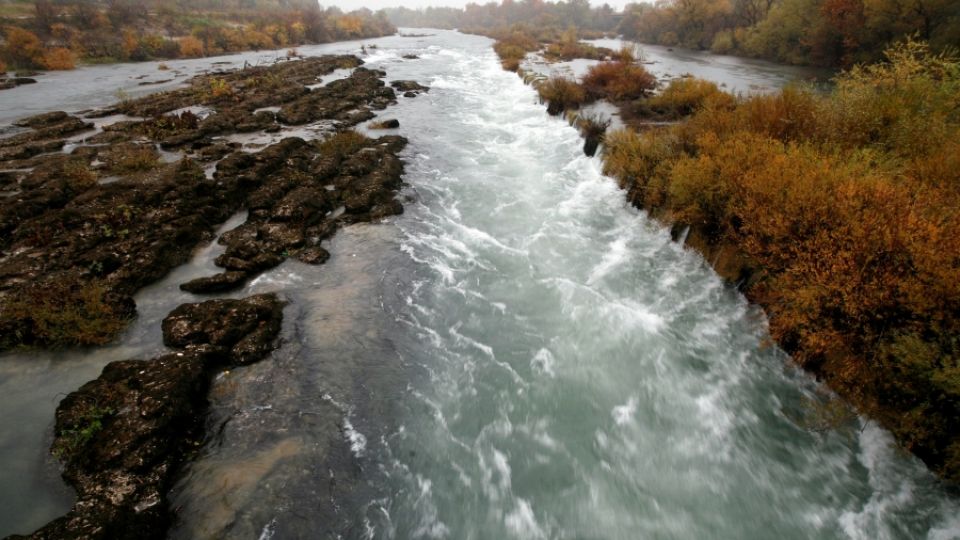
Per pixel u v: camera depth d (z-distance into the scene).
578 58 49.59
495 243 13.84
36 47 43.06
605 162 17.47
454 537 6.44
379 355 9.45
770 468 7.26
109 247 11.94
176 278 11.70
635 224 14.13
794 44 43.00
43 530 5.72
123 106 27.50
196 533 6.13
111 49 50.19
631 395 8.71
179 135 21.50
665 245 12.85
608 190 16.31
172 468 6.90
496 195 17.02
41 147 19.89
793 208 8.69
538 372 9.27
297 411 8.05
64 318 9.36
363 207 15.20
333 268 12.34
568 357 9.62
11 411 7.80
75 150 19.39
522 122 26.14
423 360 9.45
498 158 20.81
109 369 8.33
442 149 22.03
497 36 92.62
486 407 8.48
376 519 6.53
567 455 7.62
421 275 12.20
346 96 30.78
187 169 16.92
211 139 21.83
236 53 61.31
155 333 9.73
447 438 7.85
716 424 8.05
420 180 18.31
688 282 11.35
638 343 9.86
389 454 7.47
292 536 6.16
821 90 26.50
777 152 10.73
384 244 13.59
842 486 6.86
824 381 8.03
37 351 9.12
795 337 8.66
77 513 6.02
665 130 17.45
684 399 8.56
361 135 22.11
